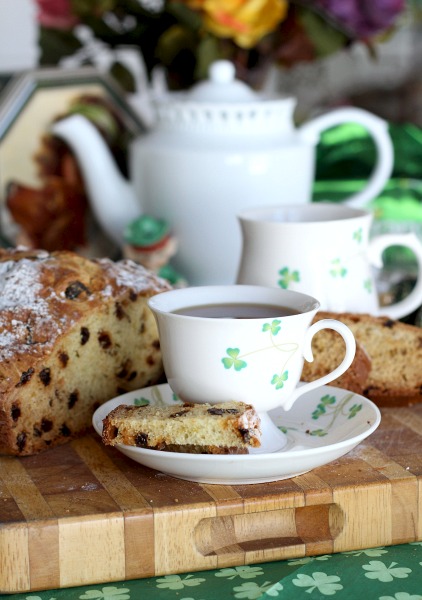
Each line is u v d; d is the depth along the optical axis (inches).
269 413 33.2
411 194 49.0
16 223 43.8
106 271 34.6
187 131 41.3
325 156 49.9
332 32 44.3
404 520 30.6
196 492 30.2
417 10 52.7
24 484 30.8
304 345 31.4
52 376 32.6
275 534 30.5
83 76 44.6
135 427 30.1
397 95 54.8
